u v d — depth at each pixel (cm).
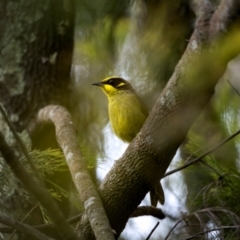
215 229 714
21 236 912
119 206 828
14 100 1086
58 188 953
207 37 659
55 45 1087
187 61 704
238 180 811
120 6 888
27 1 1073
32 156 839
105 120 1351
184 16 1065
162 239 1317
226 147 899
